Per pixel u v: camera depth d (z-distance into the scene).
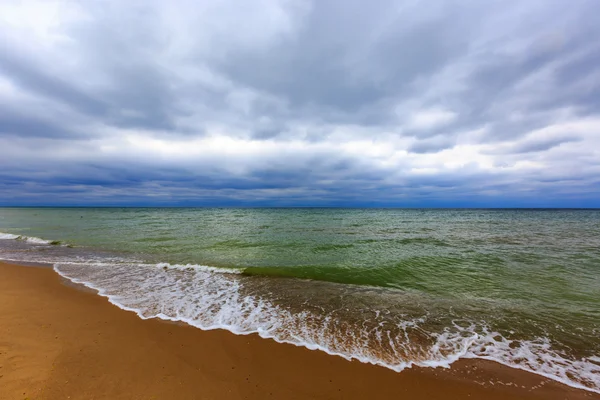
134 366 4.38
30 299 7.32
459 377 4.39
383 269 10.95
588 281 9.52
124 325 5.89
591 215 60.81
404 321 6.34
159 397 3.67
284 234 22.39
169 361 4.57
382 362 4.74
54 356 4.54
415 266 11.44
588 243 17.95
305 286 8.90
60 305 6.95
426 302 7.55
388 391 4.04
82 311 6.60
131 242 17.64
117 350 4.84
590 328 6.06
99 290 8.24
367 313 6.78
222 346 5.12
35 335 5.28
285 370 4.44
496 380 4.33
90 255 13.57
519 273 10.48
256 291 8.36
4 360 4.33
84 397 3.57
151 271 10.55
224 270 10.72
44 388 3.70
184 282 9.19
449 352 5.09
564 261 12.53
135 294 7.93
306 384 4.12
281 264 11.85
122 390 3.77
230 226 29.53
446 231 25.42
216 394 3.80
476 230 26.50
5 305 6.84
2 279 9.13
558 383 4.29
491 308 7.14
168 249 15.30
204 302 7.39
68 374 4.06
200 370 4.36
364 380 4.25
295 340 5.42
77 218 43.16
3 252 14.17
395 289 8.67
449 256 13.45
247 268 10.95
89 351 4.77
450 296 8.05
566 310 7.03
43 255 13.45
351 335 5.66
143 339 5.29
